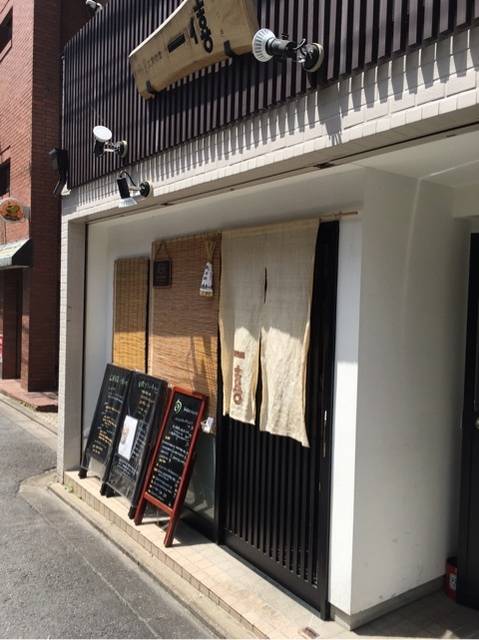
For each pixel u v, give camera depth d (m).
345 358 3.10
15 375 11.95
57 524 4.74
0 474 6.07
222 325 3.98
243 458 3.97
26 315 10.34
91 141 5.04
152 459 4.51
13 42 10.78
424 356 3.35
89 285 5.84
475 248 3.32
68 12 10.19
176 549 4.07
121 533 4.49
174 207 4.50
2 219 10.40
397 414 3.23
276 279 3.50
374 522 3.15
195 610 3.40
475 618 3.23
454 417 3.56
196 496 4.50
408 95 2.27
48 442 7.44
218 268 4.11
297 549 3.47
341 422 3.12
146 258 5.14
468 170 3.03
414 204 3.23
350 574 3.06
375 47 2.38
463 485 3.34
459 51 2.08
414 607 3.33
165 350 4.79
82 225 5.75
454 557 3.58
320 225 3.26
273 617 3.22
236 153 3.25
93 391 5.91
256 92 3.07
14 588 3.66
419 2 2.20
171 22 3.60
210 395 4.22
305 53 2.63
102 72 4.82
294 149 2.84
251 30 3.04
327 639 3.00
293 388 3.35
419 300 3.30
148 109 4.12
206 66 3.47
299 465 3.47
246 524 3.93
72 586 3.71
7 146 11.12
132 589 3.70
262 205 3.72
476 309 3.32
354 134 2.51
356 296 3.04
